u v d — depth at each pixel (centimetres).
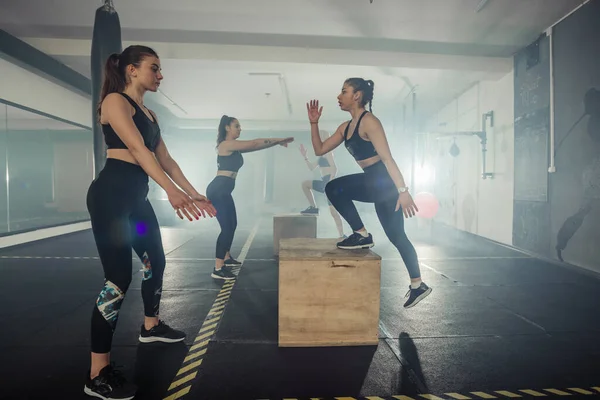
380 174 232
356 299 222
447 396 170
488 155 720
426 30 563
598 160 434
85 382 179
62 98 740
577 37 468
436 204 806
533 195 560
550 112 518
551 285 375
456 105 888
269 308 294
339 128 254
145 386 176
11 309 289
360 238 238
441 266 469
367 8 498
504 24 529
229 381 181
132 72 182
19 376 185
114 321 169
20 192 1068
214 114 1239
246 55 630
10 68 590
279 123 1362
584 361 207
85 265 459
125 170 170
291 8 500
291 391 173
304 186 553
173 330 229
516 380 185
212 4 491
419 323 264
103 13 421
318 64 655
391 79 781
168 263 479
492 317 278
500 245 645
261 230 874
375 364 200
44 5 492
